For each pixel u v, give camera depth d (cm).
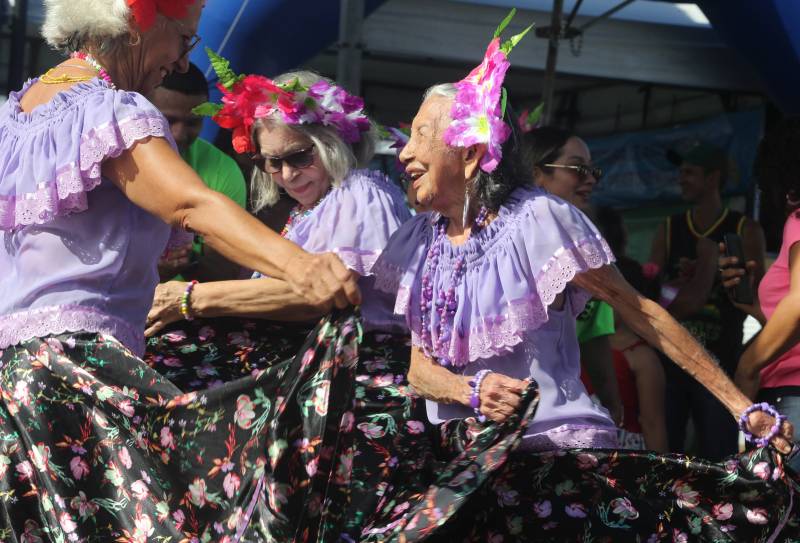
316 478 272
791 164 442
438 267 353
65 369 289
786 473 346
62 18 306
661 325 338
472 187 344
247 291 395
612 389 559
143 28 300
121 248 298
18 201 293
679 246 704
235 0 792
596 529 335
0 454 293
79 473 288
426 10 999
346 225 394
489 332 337
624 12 1053
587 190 512
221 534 281
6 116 307
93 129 284
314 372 275
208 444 285
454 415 356
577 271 331
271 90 399
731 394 339
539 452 343
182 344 411
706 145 696
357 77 676
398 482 354
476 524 341
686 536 343
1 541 291
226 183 547
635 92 1209
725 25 863
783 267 451
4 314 298
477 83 341
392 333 398
